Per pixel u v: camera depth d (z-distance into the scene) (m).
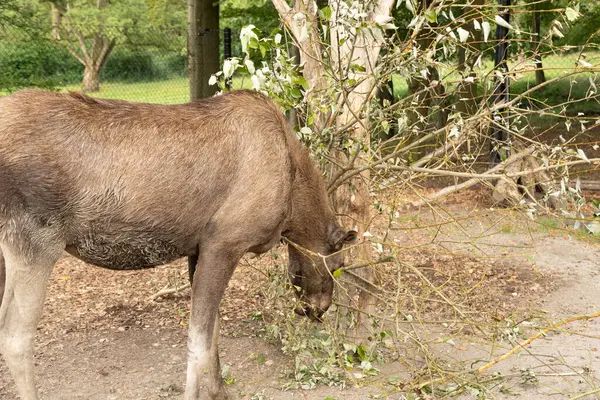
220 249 3.73
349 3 4.02
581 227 7.67
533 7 9.88
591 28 11.92
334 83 4.30
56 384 4.43
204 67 12.60
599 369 4.64
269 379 4.54
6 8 10.18
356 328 4.71
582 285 6.38
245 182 3.72
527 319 4.49
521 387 4.40
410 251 7.07
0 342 3.45
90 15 20.30
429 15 3.81
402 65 4.13
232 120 3.72
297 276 4.36
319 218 4.20
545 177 8.02
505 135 8.94
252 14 13.37
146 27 16.67
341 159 4.60
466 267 6.70
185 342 5.13
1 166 3.26
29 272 3.38
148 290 6.20
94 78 15.88
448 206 8.95
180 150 3.57
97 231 3.49
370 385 4.34
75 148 3.36
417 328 5.31
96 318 5.55
